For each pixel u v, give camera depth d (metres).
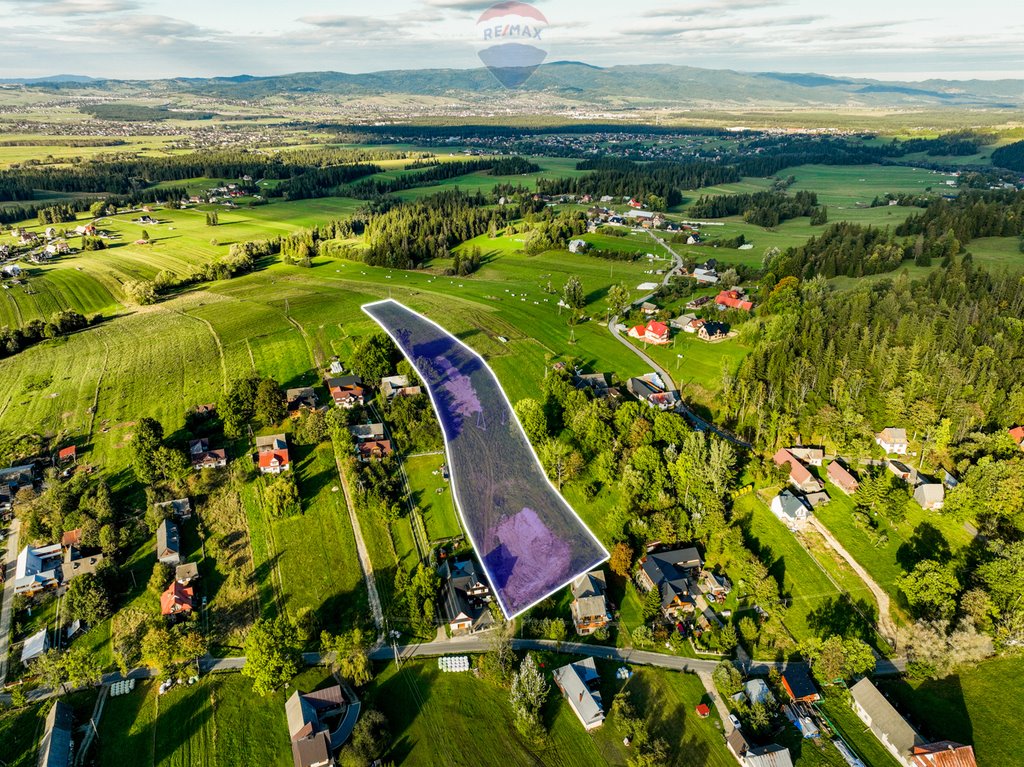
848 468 104.06
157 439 107.06
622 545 87.69
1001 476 89.94
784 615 80.25
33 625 81.19
